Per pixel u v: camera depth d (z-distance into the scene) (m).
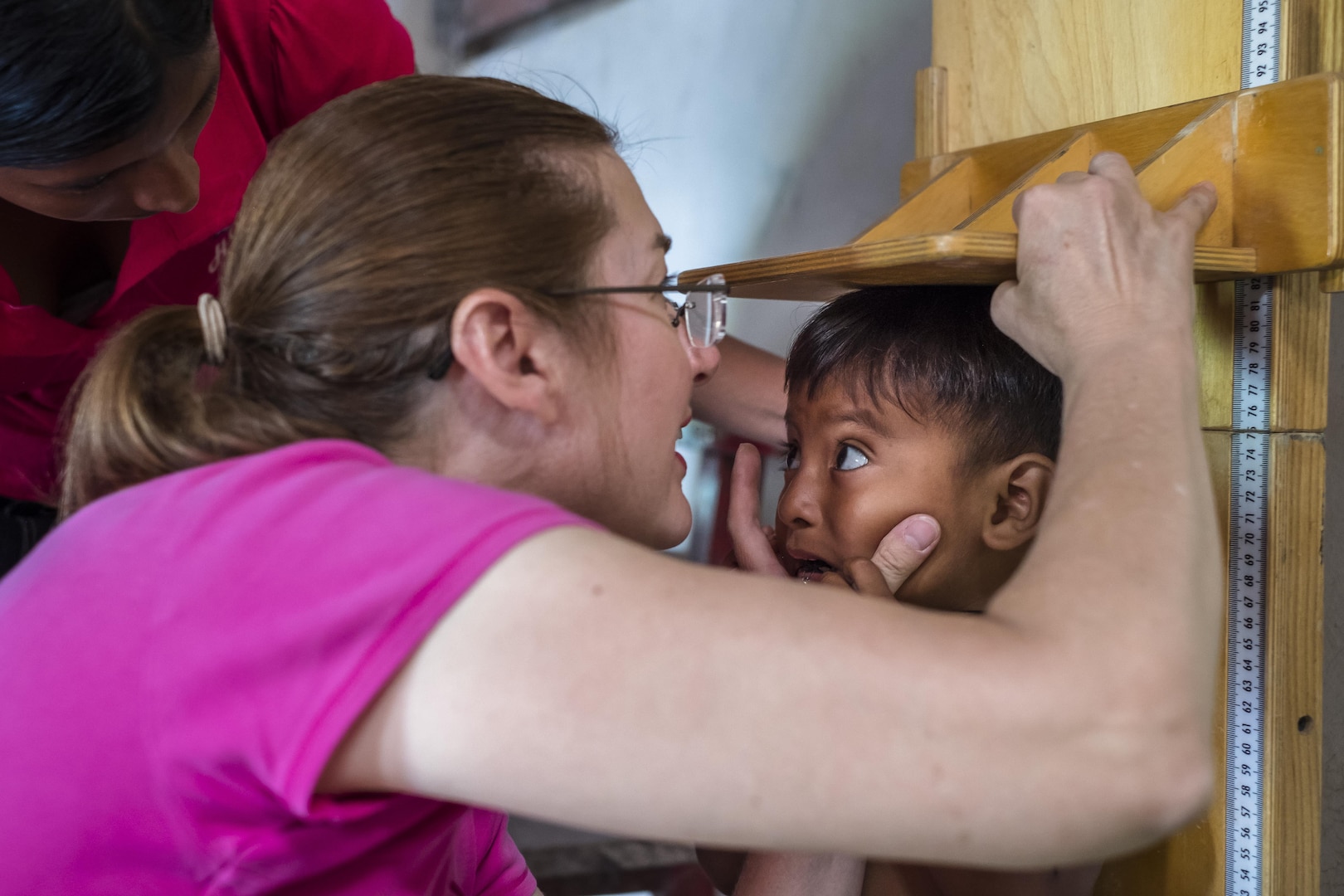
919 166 1.11
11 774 0.55
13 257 0.98
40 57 0.65
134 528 0.57
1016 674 0.46
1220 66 0.85
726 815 0.46
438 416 0.67
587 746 0.46
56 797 0.54
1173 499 0.54
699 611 0.47
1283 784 0.82
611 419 0.72
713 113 1.94
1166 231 0.68
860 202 1.82
